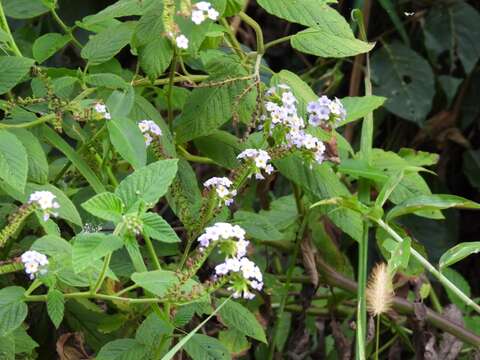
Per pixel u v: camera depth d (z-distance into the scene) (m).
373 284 0.53
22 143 0.51
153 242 0.58
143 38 0.53
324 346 0.71
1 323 0.44
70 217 0.49
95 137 0.53
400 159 0.63
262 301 0.64
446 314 0.65
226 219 0.57
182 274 0.44
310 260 0.64
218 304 0.52
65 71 0.59
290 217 0.66
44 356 0.58
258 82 0.56
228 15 0.56
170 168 0.44
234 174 0.50
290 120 0.53
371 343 0.67
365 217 0.54
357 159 0.59
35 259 0.42
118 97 0.53
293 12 0.56
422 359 0.64
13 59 0.51
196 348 0.49
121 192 0.44
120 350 0.49
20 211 0.43
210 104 0.57
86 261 0.41
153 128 0.52
